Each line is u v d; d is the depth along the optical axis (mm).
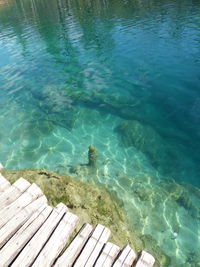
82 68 16016
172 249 5773
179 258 5586
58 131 10273
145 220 6426
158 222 6395
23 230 4184
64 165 8391
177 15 25562
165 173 8070
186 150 8852
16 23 31969
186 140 9258
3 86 14328
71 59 17719
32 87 13922
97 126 10477
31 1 55938
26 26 29422
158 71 14391
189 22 22422
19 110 11781
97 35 22500
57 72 15719
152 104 11477
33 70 16312
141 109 11219
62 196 5559
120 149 9188
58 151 9156
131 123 10258
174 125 10023
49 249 3953
